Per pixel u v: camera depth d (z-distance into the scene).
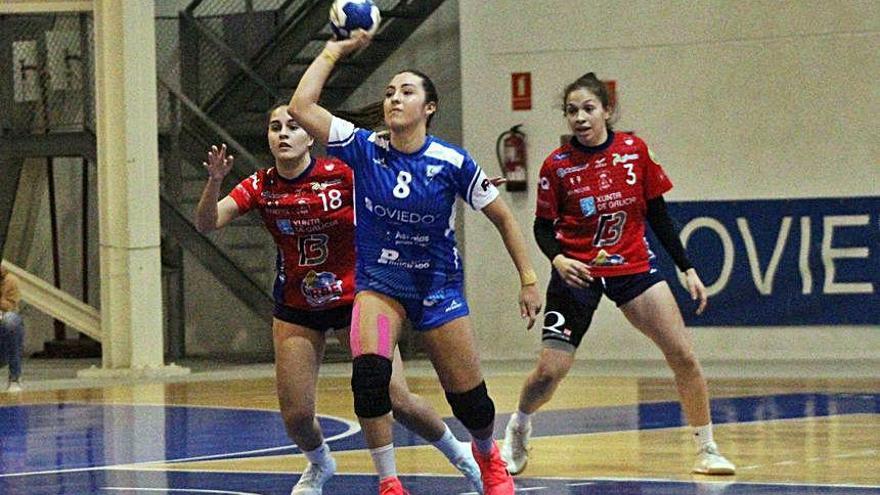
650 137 41.41
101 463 22.45
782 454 21.69
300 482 17.88
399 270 15.53
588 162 19.31
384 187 15.34
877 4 39.62
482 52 42.75
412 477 20.05
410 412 16.61
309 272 17.05
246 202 17.27
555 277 19.58
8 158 44.06
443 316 15.65
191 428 27.44
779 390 32.03
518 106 42.38
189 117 44.19
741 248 40.72
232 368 42.53
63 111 43.94
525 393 19.66
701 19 40.94
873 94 39.72
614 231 19.39
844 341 40.06
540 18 42.19
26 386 38.25
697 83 41.03
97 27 39.91
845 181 39.97
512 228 15.84
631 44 41.50
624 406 29.38
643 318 19.44
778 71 40.41
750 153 40.62
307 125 15.48
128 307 40.16
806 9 40.12
